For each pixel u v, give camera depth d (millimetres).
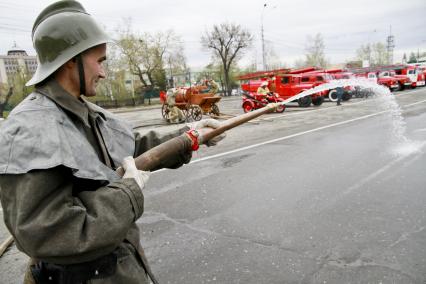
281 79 20250
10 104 33594
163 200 4863
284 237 3580
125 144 1527
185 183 5617
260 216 4137
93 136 1352
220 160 7133
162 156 1460
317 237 3543
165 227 3965
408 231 3572
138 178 1243
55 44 1211
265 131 10938
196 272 3037
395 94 25078
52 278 1252
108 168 1240
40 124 1116
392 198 4484
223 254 3307
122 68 41375
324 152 7340
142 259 1416
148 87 45125
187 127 1774
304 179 5488
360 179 5336
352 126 10914
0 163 1048
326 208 4270
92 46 1252
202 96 15445
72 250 1041
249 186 5277
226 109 22766
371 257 3123
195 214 4301
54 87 1233
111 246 1149
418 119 11539
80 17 1249
